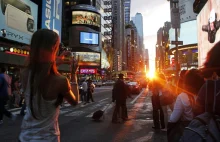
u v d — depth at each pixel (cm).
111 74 12656
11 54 2766
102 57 11012
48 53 243
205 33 4203
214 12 3606
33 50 244
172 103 696
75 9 9900
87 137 834
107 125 1059
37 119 240
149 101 2267
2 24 3219
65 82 246
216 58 233
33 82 239
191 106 424
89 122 1133
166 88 705
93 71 9406
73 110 1568
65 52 285
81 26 9831
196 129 224
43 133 240
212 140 215
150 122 1137
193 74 426
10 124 1029
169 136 436
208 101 229
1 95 995
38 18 4675
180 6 10525
